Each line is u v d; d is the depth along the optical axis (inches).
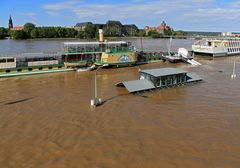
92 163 1066.7
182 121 1487.5
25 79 2578.7
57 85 2335.1
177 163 1066.1
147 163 1065.5
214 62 3941.9
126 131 1358.3
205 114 1596.9
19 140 1259.2
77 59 3166.8
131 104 1784.0
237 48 5022.1
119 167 1039.6
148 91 2085.4
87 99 1897.1
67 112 1628.9
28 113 1611.7
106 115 1579.7
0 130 1366.9
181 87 2240.4
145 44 7623.0
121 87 2226.9
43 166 1047.6
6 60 2669.8
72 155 1123.9
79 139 1268.5
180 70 2316.7
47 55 3024.1
